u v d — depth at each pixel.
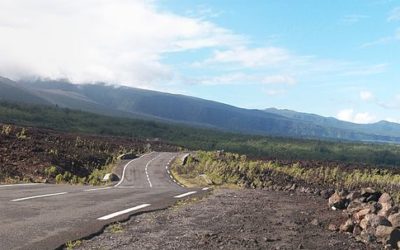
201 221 9.95
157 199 14.38
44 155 38.47
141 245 7.46
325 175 45.62
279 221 10.21
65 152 44.72
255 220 10.26
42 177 30.44
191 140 146.00
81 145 57.28
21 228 8.51
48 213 10.38
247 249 7.38
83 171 41.38
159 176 43.50
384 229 8.32
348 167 61.03
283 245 7.78
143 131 158.62
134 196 15.24
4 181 23.08
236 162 50.12
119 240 7.82
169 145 106.31
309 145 146.00
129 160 57.53
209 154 60.25
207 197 15.41
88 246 7.36
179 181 39.81
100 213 10.66
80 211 10.90
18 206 11.32
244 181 37.19
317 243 8.05
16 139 42.97
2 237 7.70
